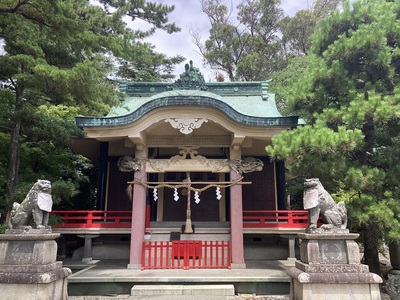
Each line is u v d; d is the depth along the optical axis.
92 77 10.12
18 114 10.81
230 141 12.68
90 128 11.73
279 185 15.98
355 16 10.46
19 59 9.41
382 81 10.09
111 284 9.46
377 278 7.14
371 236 10.61
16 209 7.62
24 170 13.29
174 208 16.02
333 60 10.58
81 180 18.56
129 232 13.38
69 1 10.59
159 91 16.09
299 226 13.24
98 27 12.99
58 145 14.96
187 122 11.56
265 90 15.89
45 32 10.74
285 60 34.25
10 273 6.79
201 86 13.65
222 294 8.98
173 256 11.25
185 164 12.37
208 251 12.73
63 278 7.75
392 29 9.72
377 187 9.28
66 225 13.41
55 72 9.31
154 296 8.67
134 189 12.02
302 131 9.42
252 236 14.65
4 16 9.88
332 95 11.06
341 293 7.12
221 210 15.88
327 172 9.34
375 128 10.06
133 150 16.17
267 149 9.59
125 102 15.40
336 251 7.56
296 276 7.47
